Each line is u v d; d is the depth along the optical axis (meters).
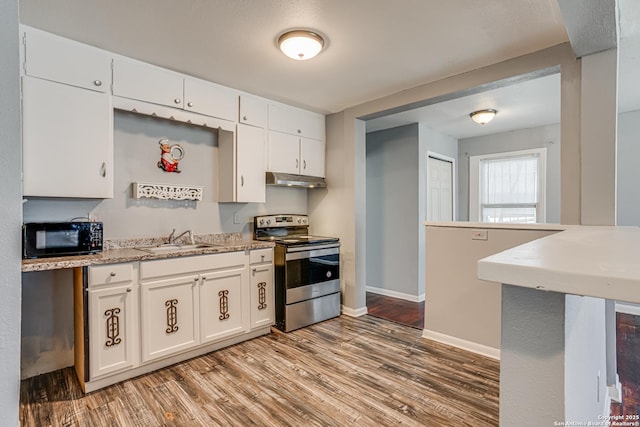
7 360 0.48
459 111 4.02
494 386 2.26
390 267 4.76
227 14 2.01
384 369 2.49
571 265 0.58
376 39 2.32
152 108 2.67
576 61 2.30
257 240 3.63
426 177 4.68
